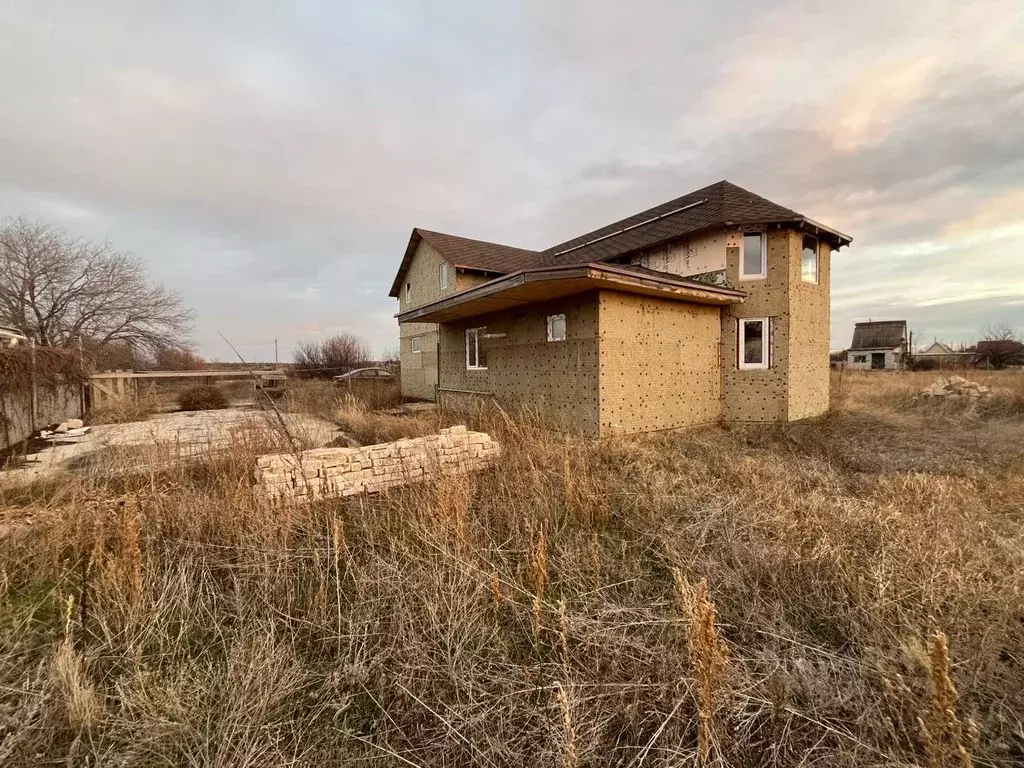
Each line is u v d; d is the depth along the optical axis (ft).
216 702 7.63
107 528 12.94
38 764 6.54
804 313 35.76
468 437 21.83
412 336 61.52
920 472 20.24
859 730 6.95
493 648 9.03
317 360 105.40
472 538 13.08
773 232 34.09
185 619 9.87
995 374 62.90
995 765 6.32
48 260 69.00
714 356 35.55
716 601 10.27
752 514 14.35
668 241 38.32
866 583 10.16
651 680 8.08
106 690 7.84
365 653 8.90
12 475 18.63
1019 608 8.94
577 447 21.65
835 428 32.32
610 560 12.45
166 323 79.92
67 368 37.73
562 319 30.66
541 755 6.63
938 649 5.61
